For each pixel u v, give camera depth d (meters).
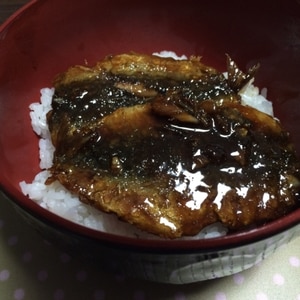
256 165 0.14
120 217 0.13
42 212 0.11
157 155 0.14
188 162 0.14
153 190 0.14
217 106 0.15
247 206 0.13
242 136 0.15
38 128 0.17
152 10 0.18
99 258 0.12
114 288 0.14
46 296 0.14
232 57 0.19
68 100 0.16
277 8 0.17
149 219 0.13
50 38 0.17
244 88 0.17
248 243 0.11
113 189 0.14
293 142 0.17
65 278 0.14
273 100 0.18
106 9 0.18
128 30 0.19
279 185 0.14
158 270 0.12
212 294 0.14
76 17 0.18
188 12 0.19
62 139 0.15
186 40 0.19
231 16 0.18
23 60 0.17
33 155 0.17
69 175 0.14
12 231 0.15
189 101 0.15
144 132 0.15
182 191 0.14
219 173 0.14
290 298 0.14
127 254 0.11
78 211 0.15
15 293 0.14
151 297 0.14
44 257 0.15
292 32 0.17
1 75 0.15
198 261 0.11
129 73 0.17
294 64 0.17
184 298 0.14
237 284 0.14
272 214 0.14
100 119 0.15
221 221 0.13
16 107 0.16
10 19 0.15
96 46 0.19
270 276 0.14
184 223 0.13
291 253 0.15
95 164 0.14
